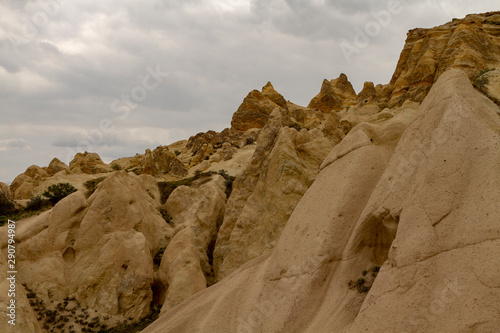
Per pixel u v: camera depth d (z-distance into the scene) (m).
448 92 15.60
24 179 57.66
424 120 15.72
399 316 12.18
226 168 55.34
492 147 13.08
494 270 10.90
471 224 12.09
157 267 31.95
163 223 37.62
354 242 16.22
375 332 12.41
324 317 15.40
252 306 18.42
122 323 26.55
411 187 14.42
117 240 29.31
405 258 12.98
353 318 14.63
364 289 15.29
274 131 33.59
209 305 20.58
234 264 28.33
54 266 28.58
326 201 18.48
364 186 17.75
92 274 28.11
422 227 13.14
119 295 27.56
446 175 13.48
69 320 26.38
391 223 15.11
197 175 52.34
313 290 16.58
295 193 27.67
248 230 28.94
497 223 11.50
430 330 11.49
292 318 16.27
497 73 23.41
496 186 12.14
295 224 19.48
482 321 10.52
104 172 66.44
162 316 22.25
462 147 13.70
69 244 29.88
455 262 11.93
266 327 17.11
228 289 20.45
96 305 27.39
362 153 18.70
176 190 41.72
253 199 30.02
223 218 34.66
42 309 26.55
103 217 30.25
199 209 34.47
